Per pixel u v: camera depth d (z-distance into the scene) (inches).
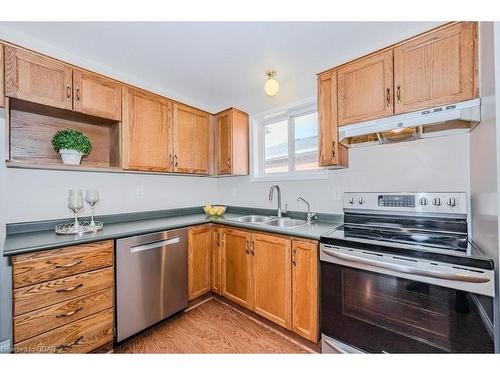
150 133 84.1
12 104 59.9
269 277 71.0
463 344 39.6
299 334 63.2
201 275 87.8
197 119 102.3
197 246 86.2
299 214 90.8
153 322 70.6
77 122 76.7
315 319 59.7
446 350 41.1
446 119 49.8
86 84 68.1
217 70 84.3
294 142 100.3
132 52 72.0
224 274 86.2
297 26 61.1
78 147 68.2
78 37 64.5
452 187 59.9
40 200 69.1
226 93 105.9
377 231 61.9
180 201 109.4
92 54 73.0
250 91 103.7
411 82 55.9
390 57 59.2
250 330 72.1
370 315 49.9
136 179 93.2
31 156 67.7
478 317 38.4
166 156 89.3
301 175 91.6
